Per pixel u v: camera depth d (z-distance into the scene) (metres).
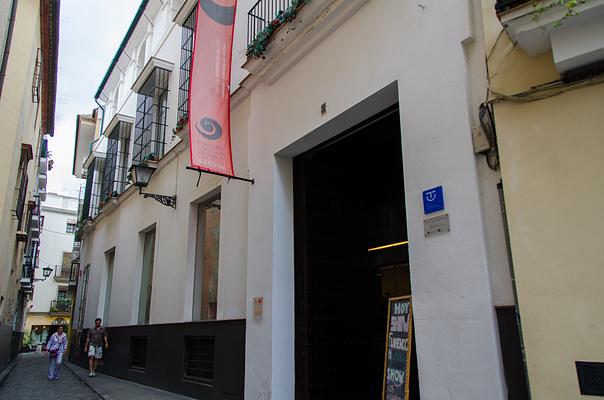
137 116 14.48
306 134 6.02
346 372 6.34
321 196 6.85
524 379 3.29
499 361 3.42
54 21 12.55
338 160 7.18
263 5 7.85
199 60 6.78
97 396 9.80
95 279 16.91
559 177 3.18
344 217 7.04
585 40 3.04
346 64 5.49
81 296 19.36
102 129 20.88
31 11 10.96
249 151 7.27
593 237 2.98
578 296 2.97
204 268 9.08
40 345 39.41
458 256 3.80
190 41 11.27
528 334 3.12
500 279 3.57
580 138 3.14
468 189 3.84
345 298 6.65
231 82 8.63
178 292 9.45
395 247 6.83
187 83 10.96
